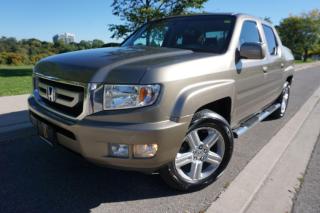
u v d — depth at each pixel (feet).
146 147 8.28
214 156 10.66
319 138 16.97
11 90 27.76
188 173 10.30
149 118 8.21
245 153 14.19
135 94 8.20
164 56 9.81
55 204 9.46
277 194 10.42
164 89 8.34
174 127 8.45
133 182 10.95
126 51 10.69
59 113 9.20
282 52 18.67
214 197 10.09
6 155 13.03
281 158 13.70
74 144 8.81
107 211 9.18
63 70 9.24
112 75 8.36
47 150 13.64
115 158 8.34
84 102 8.45
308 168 12.73
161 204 9.62
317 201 10.08
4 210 9.06
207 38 12.28
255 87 13.57
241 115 12.96
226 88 10.52
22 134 15.37
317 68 103.04
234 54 11.41
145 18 55.26
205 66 9.77
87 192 10.23
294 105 26.89
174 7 57.21
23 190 10.22
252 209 9.46
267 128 18.63
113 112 8.27
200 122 9.68
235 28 12.12
